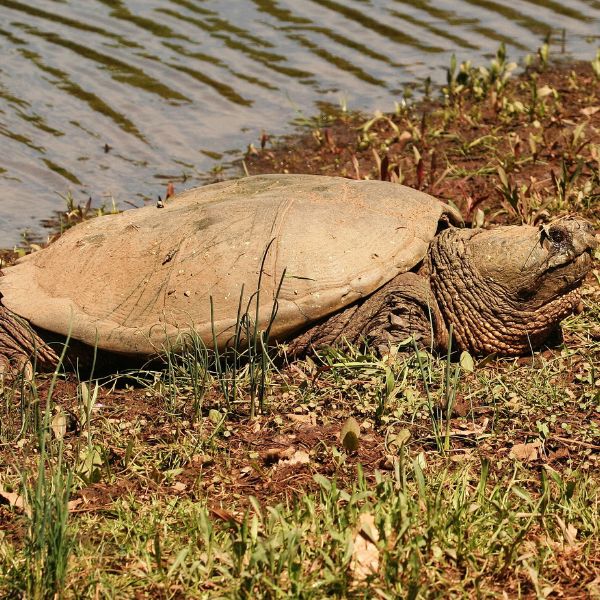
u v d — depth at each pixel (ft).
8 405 33.04
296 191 37.32
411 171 53.98
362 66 69.31
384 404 31.19
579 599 23.36
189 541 25.54
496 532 24.68
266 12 78.13
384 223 35.86
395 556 23.88
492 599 23.30
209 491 28.14
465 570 24.13
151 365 36.35
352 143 59.06
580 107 61.11
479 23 76.13
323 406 32.50
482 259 35.22
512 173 52.54
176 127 61.77
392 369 33.19
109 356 36.86
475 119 59.77
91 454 29.04
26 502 26.61
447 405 29.99
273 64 69.56
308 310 34.19
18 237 50.03
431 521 24.56
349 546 23.47
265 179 40.22
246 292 34.63
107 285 36.37
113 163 57.77
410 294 34.76
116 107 63.67
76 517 26.91
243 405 32.63
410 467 28.19
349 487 27.78
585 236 34.35
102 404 33.83
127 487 28.35
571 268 34.40
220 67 69.05
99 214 50.65
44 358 37.52
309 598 22.85
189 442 30.45
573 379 33.42
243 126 61.98
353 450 29.35
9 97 64.23
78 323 35.83
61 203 53.67
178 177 56.29
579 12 78.18
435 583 23.50
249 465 29.40
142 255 36.35
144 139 60.34
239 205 36.60
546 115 59.67
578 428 30.30
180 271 35.37
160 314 35.24
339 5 79.41
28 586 23.59
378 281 34.58
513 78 67.10
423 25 75.61
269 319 34.24
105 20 76.38
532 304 34.96
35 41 72.28
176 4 79.92
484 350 35.96
